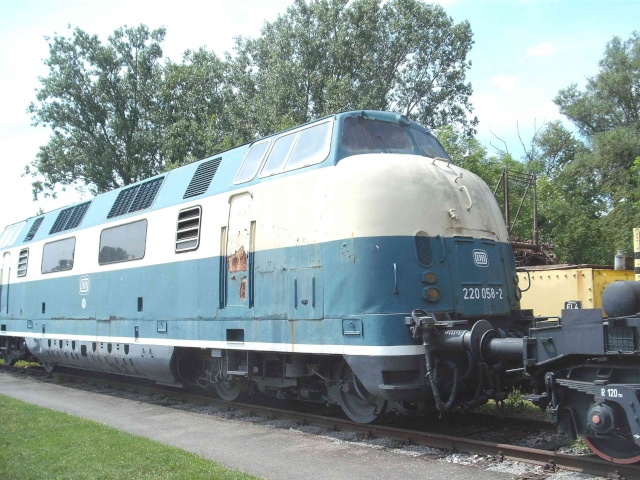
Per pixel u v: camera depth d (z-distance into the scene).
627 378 5.93
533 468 6.27
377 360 7.38
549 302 13.24
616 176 32.84
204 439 8.23
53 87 34.59
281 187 8.98
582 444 6.98
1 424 9.40
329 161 8.38
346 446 7.55
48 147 35.88
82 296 14.20
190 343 10.52
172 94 34.75
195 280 10.55
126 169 36.09
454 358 7.70
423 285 7.68
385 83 35.97
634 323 5.68
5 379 16.56
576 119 43.12
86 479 6.19
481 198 8.85
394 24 34.94
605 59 43.19
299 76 33.31
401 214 7.78
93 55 34.78
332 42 33.78
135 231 12.48
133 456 7.05
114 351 12.79
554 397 6.34
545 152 40.88
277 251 8.87
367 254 7.64
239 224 9.71
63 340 14.99
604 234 26.58
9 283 18.39
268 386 9.78
